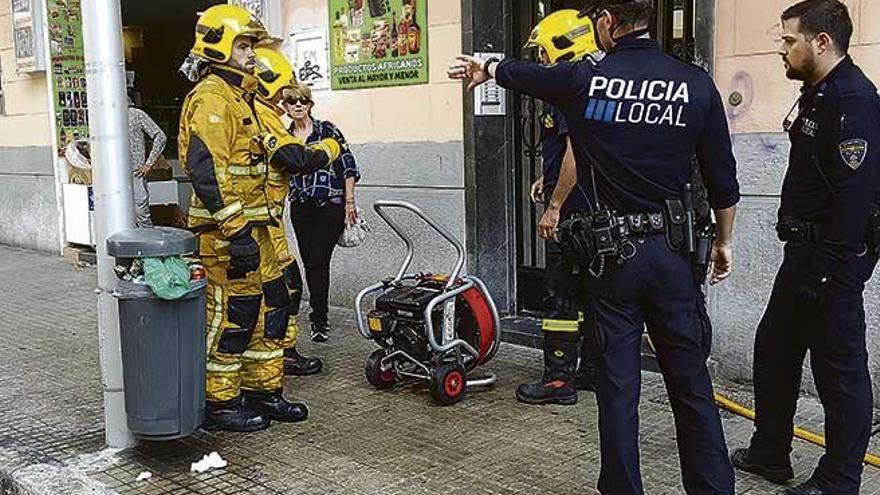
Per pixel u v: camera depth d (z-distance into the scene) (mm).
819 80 3410
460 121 6340
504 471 4012
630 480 3264
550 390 4867
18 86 10703
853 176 3242
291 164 4531
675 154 3186
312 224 6148
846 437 3471
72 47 10117
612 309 3273
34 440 4551
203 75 4406
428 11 6438
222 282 4457
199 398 4184
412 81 6605
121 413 4348
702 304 3318
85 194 9695
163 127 12938
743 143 4902
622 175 3186
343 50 7082
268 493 3857
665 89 3143
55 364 5926
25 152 10766
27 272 9406
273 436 4500
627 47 3215
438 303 4871
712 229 3340
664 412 4703
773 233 4828
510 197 6469
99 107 4145
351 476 4000
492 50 6281
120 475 4082
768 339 3744
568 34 4426
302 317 7020
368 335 5180
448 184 6480
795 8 3424
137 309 3957
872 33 4434
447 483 3898
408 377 5109
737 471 3945
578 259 3293
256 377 4664
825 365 3486
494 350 5102
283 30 7559
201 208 4395
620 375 3270
